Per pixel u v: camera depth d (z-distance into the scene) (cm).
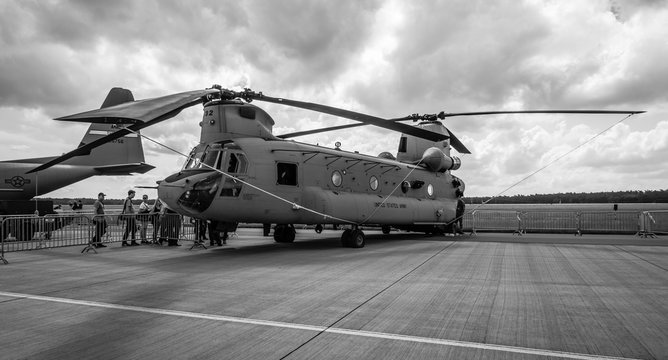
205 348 422
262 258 1128
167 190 1169
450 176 2028
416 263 1023
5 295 676
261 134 1342
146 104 927
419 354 405
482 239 1766
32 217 1311
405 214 1669
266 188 1264
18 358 396
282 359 392
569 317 537
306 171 1380
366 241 1672
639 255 1179
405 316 542
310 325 502
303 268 948
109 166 2233
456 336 460
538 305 600
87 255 1230
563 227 2294
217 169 1190
